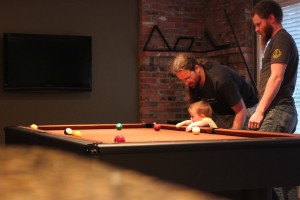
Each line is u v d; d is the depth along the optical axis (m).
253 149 1.71
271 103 2.66
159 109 5.39
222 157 1.66
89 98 5.20
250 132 2.37
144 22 5.35
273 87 2.55
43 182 0.27
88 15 5.22
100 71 5.27
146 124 3.48
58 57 4.99
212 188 1.65
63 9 5.13
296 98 4.33
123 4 5.37
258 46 4.79
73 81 5.05
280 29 2.72
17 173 0.28
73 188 0.26
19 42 4.85
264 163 1.74
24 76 4.88
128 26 5.39
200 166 1.63
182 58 3.00
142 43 5.36
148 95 5.34
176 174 1.59
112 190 0.26
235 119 2.91
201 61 3.08
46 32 5.07
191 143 1.61
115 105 5.32
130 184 0.27
